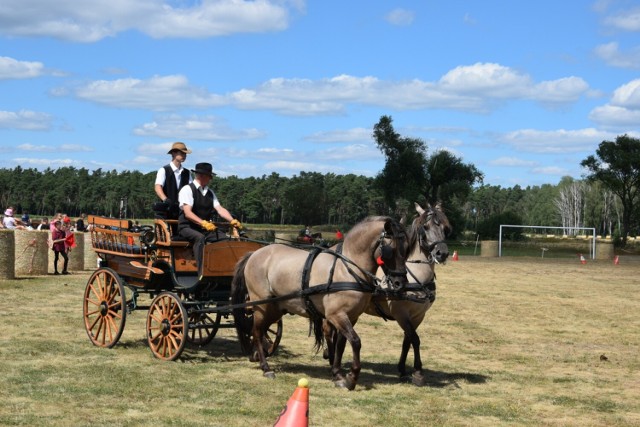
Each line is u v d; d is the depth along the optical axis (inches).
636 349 543.8
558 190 5836.6
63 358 421.1
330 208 3944.4
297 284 390.6
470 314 719.1
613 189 3184.1
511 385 404.8
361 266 373.7
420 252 401.4
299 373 411.5
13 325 537.3
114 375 377.7
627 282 1163.3
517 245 2544.3
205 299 453.7
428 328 619.2
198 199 446.9
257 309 412.8
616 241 2783.0
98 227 494.0
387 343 538.0
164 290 469.7
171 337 427.2
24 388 343.0
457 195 2773.1
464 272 1309.1
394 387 386.3
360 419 315.9
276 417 308.8
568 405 361.1
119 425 287.7
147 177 5078.7
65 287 808.9
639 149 3186.5
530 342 562.6
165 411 312.3
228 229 472.7
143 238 441.7
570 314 740.0
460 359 482.9
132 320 596.4
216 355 456.4
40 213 5511.8
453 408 343.3
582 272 1389.0
